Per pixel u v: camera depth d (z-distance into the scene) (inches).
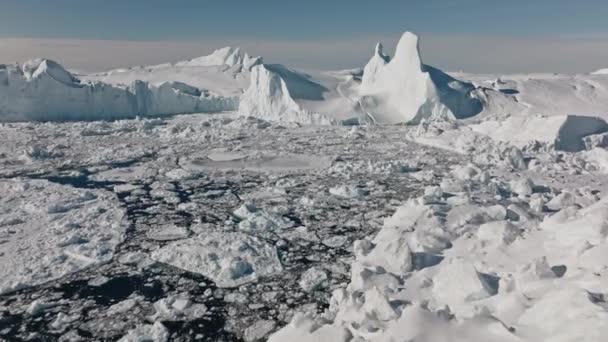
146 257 597.0
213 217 769.6
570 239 430.6
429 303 396.2
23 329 436.8
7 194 901.8
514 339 261.0
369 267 492.1
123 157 1318.9
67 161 1250.6
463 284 388.2
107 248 625.9
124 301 486.9
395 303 386.6
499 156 1183.6
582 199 693.9
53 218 756.6
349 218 759.7
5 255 600.1
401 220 646.5
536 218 609.0
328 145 1526.8
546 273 351.6
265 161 1263.5
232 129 1971.0
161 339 417.1
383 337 293.9
